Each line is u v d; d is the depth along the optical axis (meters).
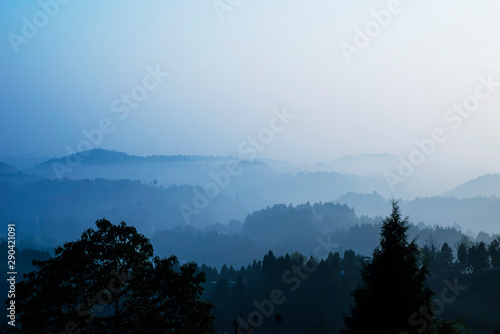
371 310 32.03
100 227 39.69
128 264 38.69
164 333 35.91
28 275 37.28
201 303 37.97
